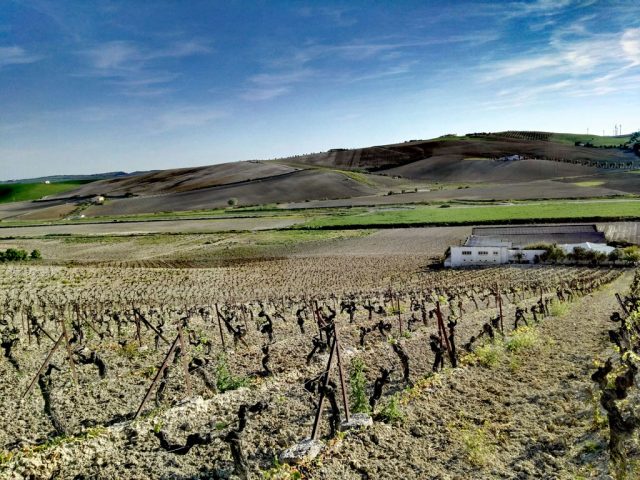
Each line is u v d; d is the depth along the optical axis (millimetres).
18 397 22672
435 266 87062
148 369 26297
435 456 15508
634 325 24188
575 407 18047
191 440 15570
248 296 63219
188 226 153375
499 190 194000
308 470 14664
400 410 18797
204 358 28359
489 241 101188
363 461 15219
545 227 109375
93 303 56156
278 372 25109
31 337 36062
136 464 15945
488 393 20422
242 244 118938
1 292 64875
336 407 16719
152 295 64688
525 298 52906
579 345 26703
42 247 122438
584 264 84188
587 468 14000
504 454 15469
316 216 159500
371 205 177375
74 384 24188
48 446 16969
